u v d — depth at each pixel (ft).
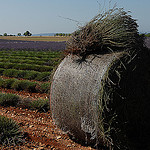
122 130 11.75
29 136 14.44
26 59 52.01
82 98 11.45
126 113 12.28
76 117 12.06
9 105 21.49
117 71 10.87
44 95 25.70
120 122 11.58
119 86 11.19
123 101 11.78
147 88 14.66
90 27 13.19
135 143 12.89
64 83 12.73
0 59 51.39
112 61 10.98
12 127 14.88
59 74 13.43
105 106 10.52
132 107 13.05
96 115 10.69
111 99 10.78
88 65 11.93
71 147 13.02
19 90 28.09
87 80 11.41
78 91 11.71
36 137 14.32
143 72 13.89
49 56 57.77
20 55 63.41
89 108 11.11
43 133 14.99
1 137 13.76
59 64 14.52
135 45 12.43
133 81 12.75
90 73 11.44
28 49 83.56
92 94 10.93
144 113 14.85
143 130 14.37
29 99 22.25
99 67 11.22
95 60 11.89
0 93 23.72
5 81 29.68
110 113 10.77
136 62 12.76
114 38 12.29
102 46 12.46
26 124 16.63
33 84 27.53
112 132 10.91
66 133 14.15
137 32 13.20
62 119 13.28
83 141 13.62
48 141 13.79
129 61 11.51
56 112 13.62
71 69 12.78
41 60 51.16
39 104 20.40
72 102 12.09
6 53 69.05
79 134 12.76
